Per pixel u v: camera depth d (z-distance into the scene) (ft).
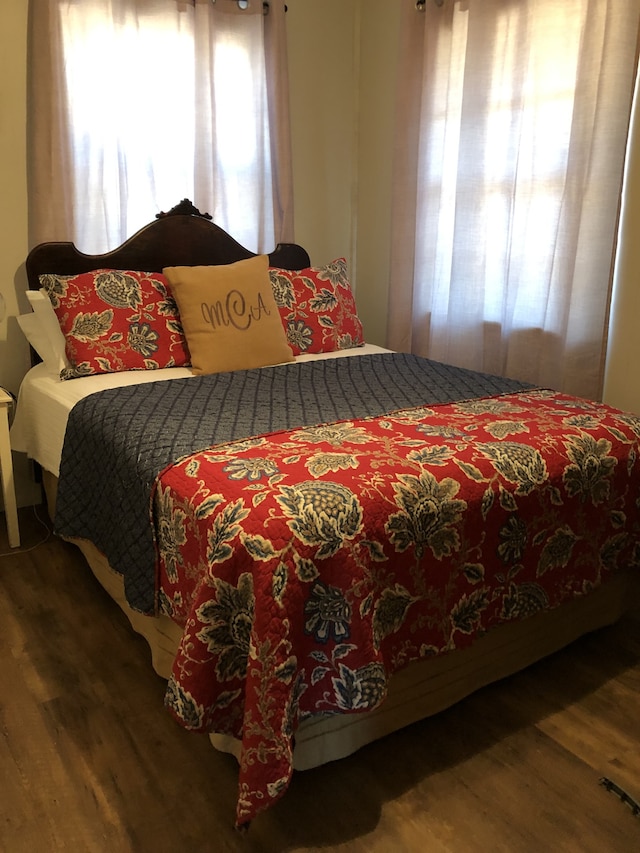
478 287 9.59
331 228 11.78
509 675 5.98
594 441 5.72
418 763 5.04
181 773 4.92
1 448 7.88
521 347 9.25
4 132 8.37
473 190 9.34
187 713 4.20
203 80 9.23
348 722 4.90
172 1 8.93
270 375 7.88
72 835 4.41
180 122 9.36
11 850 4.30
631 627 6.84
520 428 5.78
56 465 7.35
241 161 9.99
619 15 7.48
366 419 6.05
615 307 8.41
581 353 8.43
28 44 8.29
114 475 5.77
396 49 10.65
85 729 5.34
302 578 4.09
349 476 4.66
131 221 9.29
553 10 8.29
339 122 11.40
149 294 8.41
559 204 8.61
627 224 8.15
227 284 8.38
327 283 9.66
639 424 6.15
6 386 9.02
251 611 4.09
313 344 9.27
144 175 9.23
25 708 5.56
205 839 4.38
